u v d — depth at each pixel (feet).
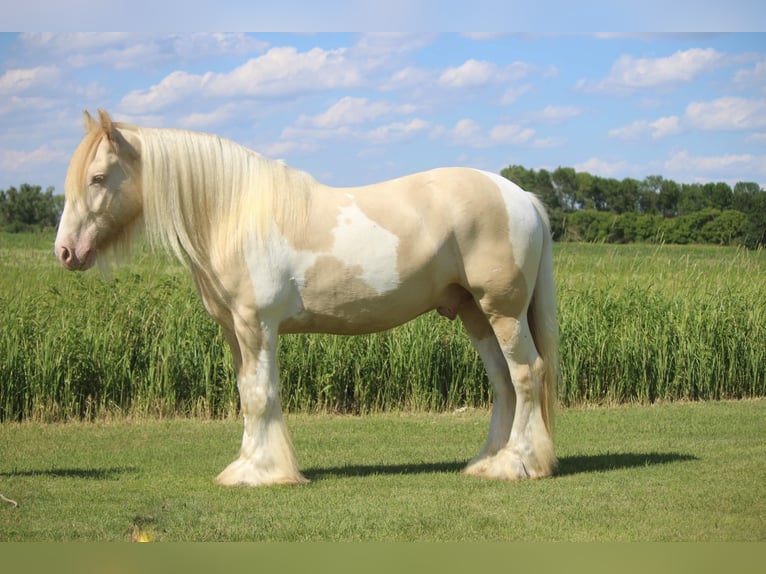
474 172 18.34
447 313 19.10
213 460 21.62
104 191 17.46
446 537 14.65
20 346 28.96
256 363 17.89
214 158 17.75
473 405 31.07
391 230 17.69
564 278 37.06
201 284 18.22
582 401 31.48
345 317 18.06
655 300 33.81
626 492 17.39
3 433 26.00
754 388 32.83
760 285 35.68
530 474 18.53
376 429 26.50
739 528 15.05
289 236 17.57
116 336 29.63
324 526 15.24
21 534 14.82
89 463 21.25
